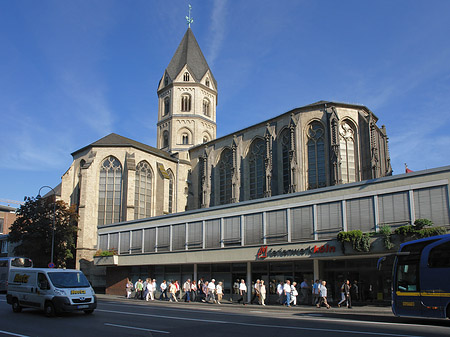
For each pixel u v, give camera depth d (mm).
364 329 16266
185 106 81188
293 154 52031
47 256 60312
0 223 107750
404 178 29234
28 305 22938
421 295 19406
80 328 17094
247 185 61656
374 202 30422
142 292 45000
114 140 67250
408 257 20438
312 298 33656
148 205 66500
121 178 64062
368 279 32219
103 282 58875
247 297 38500
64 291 21656
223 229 40500
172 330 16391
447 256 19000
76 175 66875
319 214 33469
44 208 59906
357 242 29750
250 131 62469
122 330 16422
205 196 65062
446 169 27344
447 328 16734
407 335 14266
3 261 50031
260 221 37531
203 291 38594
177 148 78500
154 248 47500
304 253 33625
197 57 84188
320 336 14258
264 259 36250
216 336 14641
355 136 52625
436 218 27312
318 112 53281
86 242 59531
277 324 18297
